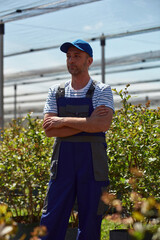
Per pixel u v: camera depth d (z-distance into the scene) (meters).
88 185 2.92
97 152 2.96
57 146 3.02
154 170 3.85
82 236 2.93
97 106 2.99
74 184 2.94
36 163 4.40
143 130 4.02
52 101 3.14
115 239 3.41
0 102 12.14
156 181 3.77
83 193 2.92
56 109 3.12
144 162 3.89
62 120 2.95
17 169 4.43
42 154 4.43
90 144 2.95
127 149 3.96
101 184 2.96
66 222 2.96
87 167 2.92
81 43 3.06
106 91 3.04
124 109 4.15
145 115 4.14
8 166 4.49
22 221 4.47
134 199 2.29
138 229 1.60
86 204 2.93
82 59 3.08
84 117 2.99
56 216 2.92
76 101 3.03
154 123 4.16
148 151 3.96
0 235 1.39
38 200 4.37
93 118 2.91
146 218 3.20
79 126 2.91
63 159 2.96
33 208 4.64
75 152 2.94
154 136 4.00
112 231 3.51
